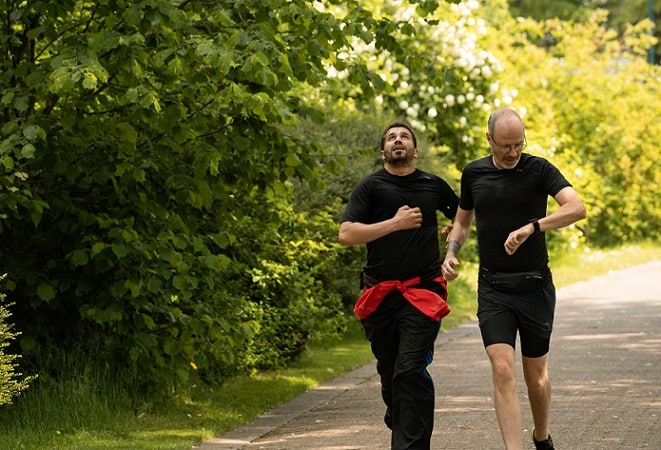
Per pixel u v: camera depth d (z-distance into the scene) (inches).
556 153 1211.2
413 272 348.2
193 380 509.4
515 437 316.8
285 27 506.6
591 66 1267.2
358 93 869.2
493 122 331.9
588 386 487.2
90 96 439.2
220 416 454.9
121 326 442.3
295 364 592.7
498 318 331.0
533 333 334.3
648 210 1267.2
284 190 476.1
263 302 565.3
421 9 460.4
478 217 339.0
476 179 339.6
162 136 448.8
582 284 948.0
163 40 417.4
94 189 454.9
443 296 353.7
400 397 342.3
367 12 465.4
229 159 462.0
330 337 682.2
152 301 459.5
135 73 395.9
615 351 590.9
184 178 440.5
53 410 424.2
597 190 1198.3
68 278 439.8
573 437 385.7
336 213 690.2
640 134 1267.2
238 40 403.9
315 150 473.1
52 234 441.7
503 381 322.3
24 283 442.6
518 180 334.0
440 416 434.6
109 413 432.8
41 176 434.3
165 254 425.7
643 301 813.9
